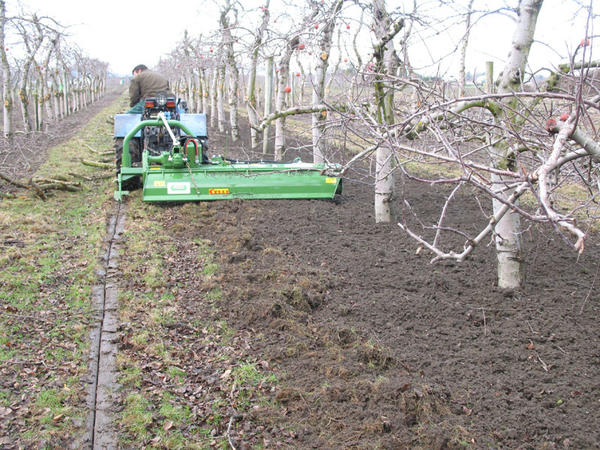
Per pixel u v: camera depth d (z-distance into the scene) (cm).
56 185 966
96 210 857
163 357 449
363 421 361
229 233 740
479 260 646
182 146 912
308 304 530
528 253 680
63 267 621
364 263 638
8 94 1409
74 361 438
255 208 848
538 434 350
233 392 405
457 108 480
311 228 762
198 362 448
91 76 4097
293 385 411
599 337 464
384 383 396
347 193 998
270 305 517
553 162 249
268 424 372
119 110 3256
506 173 285
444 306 527
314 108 687
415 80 461
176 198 873
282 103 1166
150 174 873
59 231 751
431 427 354
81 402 390
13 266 609
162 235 741
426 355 443
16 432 355
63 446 348
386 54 658
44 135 1817
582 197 985
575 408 373
